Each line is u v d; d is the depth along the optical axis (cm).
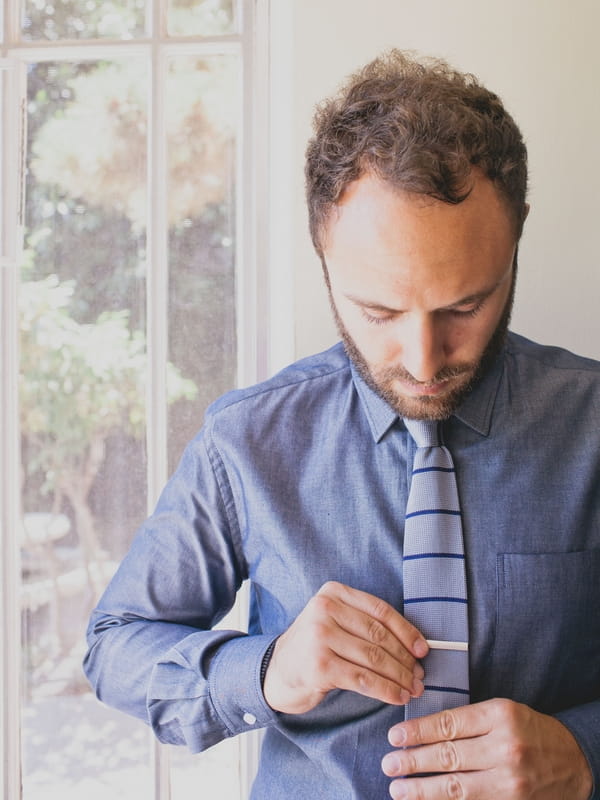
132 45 136
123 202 138
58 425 139
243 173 135
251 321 135
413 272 67
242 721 85
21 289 138
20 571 139
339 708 85
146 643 92
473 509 85
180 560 95
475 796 72
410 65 80
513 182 70
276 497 90
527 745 72
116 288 138
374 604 78
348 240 70
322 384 94
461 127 67
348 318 75
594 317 117
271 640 84
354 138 70
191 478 95
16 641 139
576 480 87
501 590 84
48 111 138
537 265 117
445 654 79
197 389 137
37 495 139
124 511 139
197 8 136
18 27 138
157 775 137
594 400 90
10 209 135
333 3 115
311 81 116
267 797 90
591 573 86
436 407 76
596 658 87
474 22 115
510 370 91
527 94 115
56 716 140
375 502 88
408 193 66
